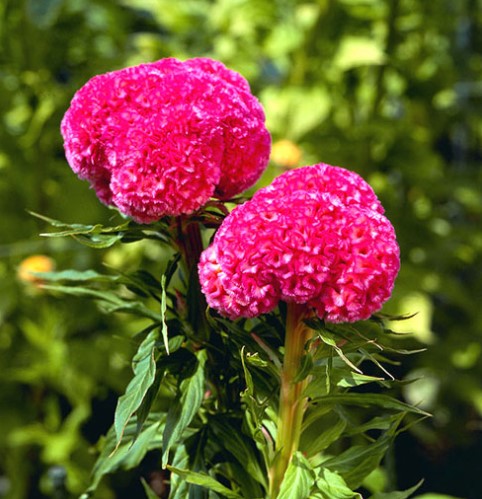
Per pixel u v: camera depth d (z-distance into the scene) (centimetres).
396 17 190
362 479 91
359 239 82
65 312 189
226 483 97
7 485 202
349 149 192
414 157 196
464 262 218
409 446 219
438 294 225
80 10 191
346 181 86
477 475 213
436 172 205
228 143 86
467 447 222
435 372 214
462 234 209
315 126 187
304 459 88
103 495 185
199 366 89
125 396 84
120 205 86
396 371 212
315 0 186
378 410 175
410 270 194
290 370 88
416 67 198
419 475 214
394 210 201
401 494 92
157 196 85
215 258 84
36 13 176
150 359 84
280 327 91
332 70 191
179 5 208
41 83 190
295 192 84
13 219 189
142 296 94
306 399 90
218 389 93
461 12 215
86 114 86
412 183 204
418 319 182
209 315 88
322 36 187
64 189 190
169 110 85
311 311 85
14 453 194
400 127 191
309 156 189
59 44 190
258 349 88
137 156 84
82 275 92
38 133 186
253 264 82
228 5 193
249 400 86
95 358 185
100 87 86
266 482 93
